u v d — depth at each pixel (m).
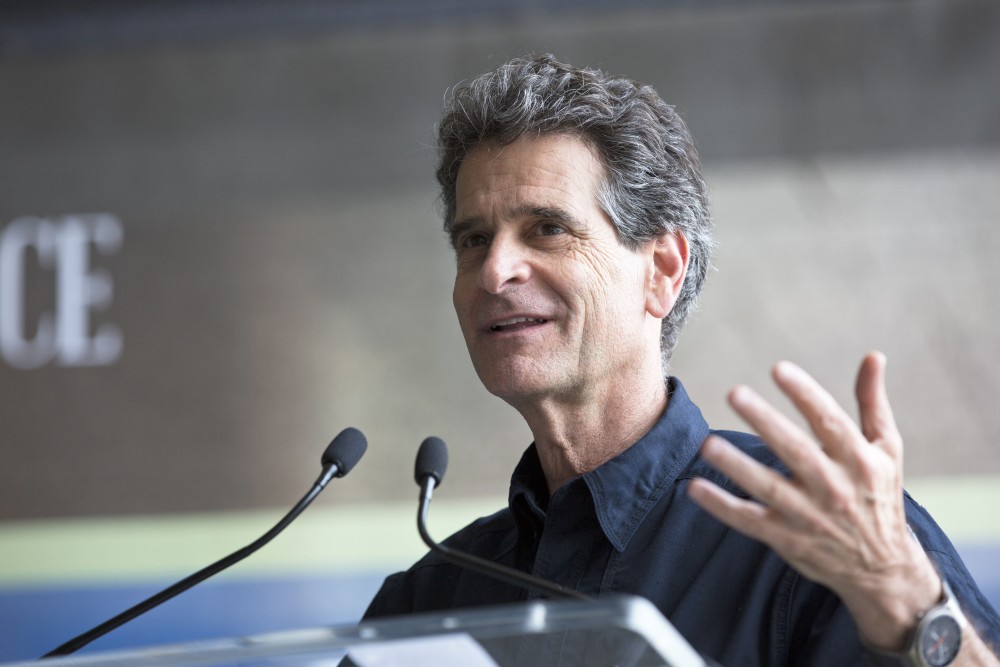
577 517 5.24
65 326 16.23
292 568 15.22
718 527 5.02
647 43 15.81
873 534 3.60
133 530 15.76
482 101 5.55
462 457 15.27
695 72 15.66
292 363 15.86
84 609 15.49
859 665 4.39
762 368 14.73
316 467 15.61
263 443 15.74
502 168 5.42
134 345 16.17
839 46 15.45
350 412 15.61
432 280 15.81
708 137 15.46
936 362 14.57
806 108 15.36
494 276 5.22
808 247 14.97
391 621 2.99
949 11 15.34
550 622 2.96
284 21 16.58
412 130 16.20
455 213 5.89
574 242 5.32
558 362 5.25
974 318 14.61
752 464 3.52
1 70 16.75
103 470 15.91
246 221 16.25
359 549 15.17
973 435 14.39
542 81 5.55
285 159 16.34
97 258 16.36
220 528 15.59
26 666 3.13
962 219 14.85
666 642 2.96
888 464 3.60
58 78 16.72
